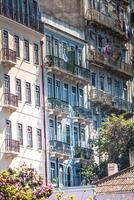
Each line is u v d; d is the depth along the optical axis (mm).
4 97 74375
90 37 91250
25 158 76875
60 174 82062
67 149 83625
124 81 97812
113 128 84812
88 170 84062
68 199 41219
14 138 75312
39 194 39219
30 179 39750
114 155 84188
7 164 73875
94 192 51875
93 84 90500
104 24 93750
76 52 88000
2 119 73938
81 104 87750
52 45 83562
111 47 95375
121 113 95062
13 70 76250
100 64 91500
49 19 83562
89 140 87500
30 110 78500
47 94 81562
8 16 75938
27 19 79250
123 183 54281
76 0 89938
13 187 38781
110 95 93062
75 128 86000
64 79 84812
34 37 80438
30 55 79438
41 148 79625
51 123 81812
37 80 80250
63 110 83562
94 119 89750
